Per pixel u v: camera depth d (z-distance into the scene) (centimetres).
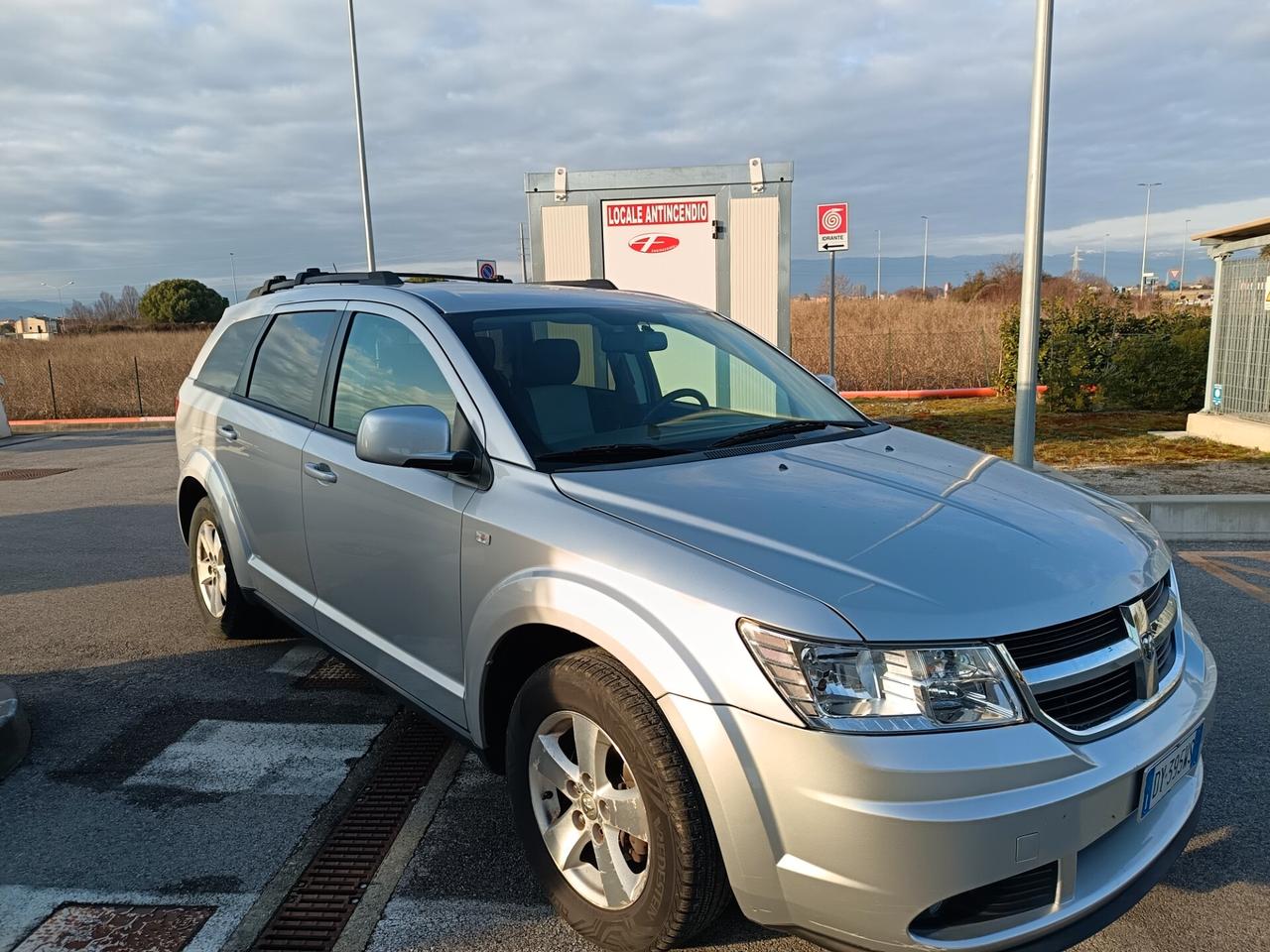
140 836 307
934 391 1576
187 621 531
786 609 211
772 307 1002
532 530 260
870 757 198
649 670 221
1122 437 1080
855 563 225
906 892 198
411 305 346
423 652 312
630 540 240
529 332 335
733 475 280
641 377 351
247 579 436
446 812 322
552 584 247
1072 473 869
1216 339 1082
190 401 486
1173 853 236
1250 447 986
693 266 1005
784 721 204
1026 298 770
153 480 1041
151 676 446
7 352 2584
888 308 2642
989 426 1195
